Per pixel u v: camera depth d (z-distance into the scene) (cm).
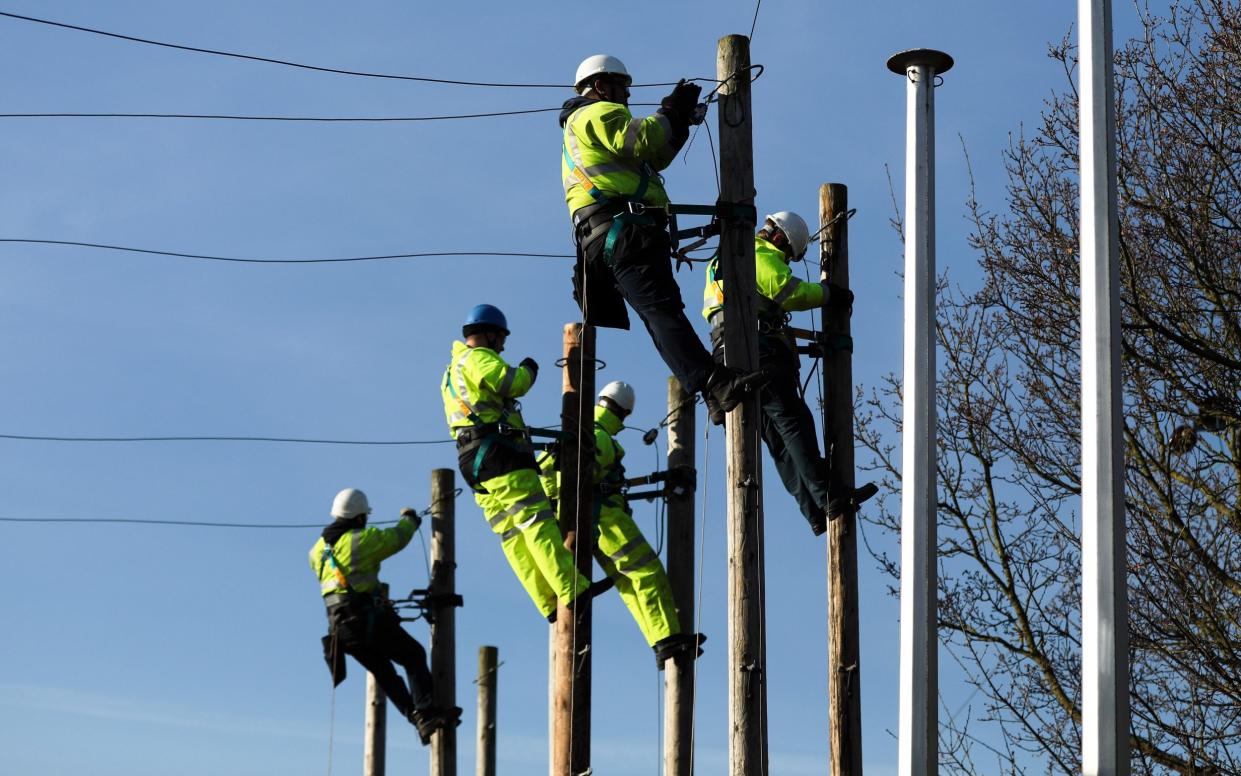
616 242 1292
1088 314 992
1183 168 1809
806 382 1514
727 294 1305
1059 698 1858
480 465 1752
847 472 1494
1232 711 1764
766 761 1283
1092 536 957
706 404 1288
